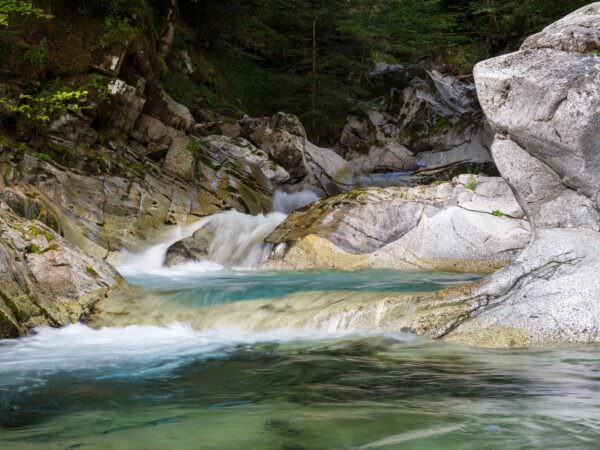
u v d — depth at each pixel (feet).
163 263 30.96
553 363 13.87
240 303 19.72
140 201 34.04
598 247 16.58
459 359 14.47
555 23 19.26
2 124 33.58
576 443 9.35
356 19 67.92
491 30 73.56
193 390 12.67
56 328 18.66
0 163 30.35
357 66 68.54
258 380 13.28
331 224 31.09
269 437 9.77
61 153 33.88
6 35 35.14
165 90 48.37
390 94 65.92
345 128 63.93
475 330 16.03
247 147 44.29
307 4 62.39
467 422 10.32
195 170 39.63
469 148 59.67
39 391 12.73
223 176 40.27
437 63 75.25
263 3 61.26
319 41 66.95
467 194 30.68
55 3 37.63
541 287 16.35
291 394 12.21
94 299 20.58
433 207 30.40
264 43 66.69
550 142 16.89
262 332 17.94
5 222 21.84
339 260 29.50
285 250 30.58
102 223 31.73
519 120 17.19
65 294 20.20
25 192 28.17
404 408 11.13
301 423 10.44
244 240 32.83
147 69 41.39
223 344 16.76
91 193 32.71
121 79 39.34
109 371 14.28
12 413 11.33
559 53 17.66
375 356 14.93
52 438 9.95
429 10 73.77
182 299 20.71
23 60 35.06
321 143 63.21
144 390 12.73
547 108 16.69
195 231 33.24
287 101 63.16
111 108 38.01
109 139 37.73
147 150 39.70
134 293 21.66
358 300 18.17
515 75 17.21
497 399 11.57
